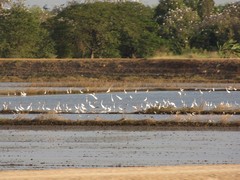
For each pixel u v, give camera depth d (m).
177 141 33.44
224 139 34.03
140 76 79.69
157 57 88.69
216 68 79.38
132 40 95.69
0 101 54.25
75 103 52.31
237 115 42.66
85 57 96.56
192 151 30.59
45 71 82.94
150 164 27.41
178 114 42.03
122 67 82.06
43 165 27.19
